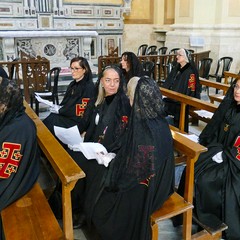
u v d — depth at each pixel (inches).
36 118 100.2
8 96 67.4
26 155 69.5
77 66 123.0
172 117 157.0
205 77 249.3
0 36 257.4
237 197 84.6
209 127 100.0
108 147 83.2
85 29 340.8
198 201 85.7
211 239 85.4
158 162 69.9
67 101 127.7
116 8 353.7
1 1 295.4
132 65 139.9
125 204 72.9
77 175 62.3
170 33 354.3
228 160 89.7
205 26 321.7
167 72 236.4
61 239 60.5
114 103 87.5
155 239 73.9
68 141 95.5
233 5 313.4
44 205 69.6
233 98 95.8
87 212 80.4
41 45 276.4
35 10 311.7
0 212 67.6
